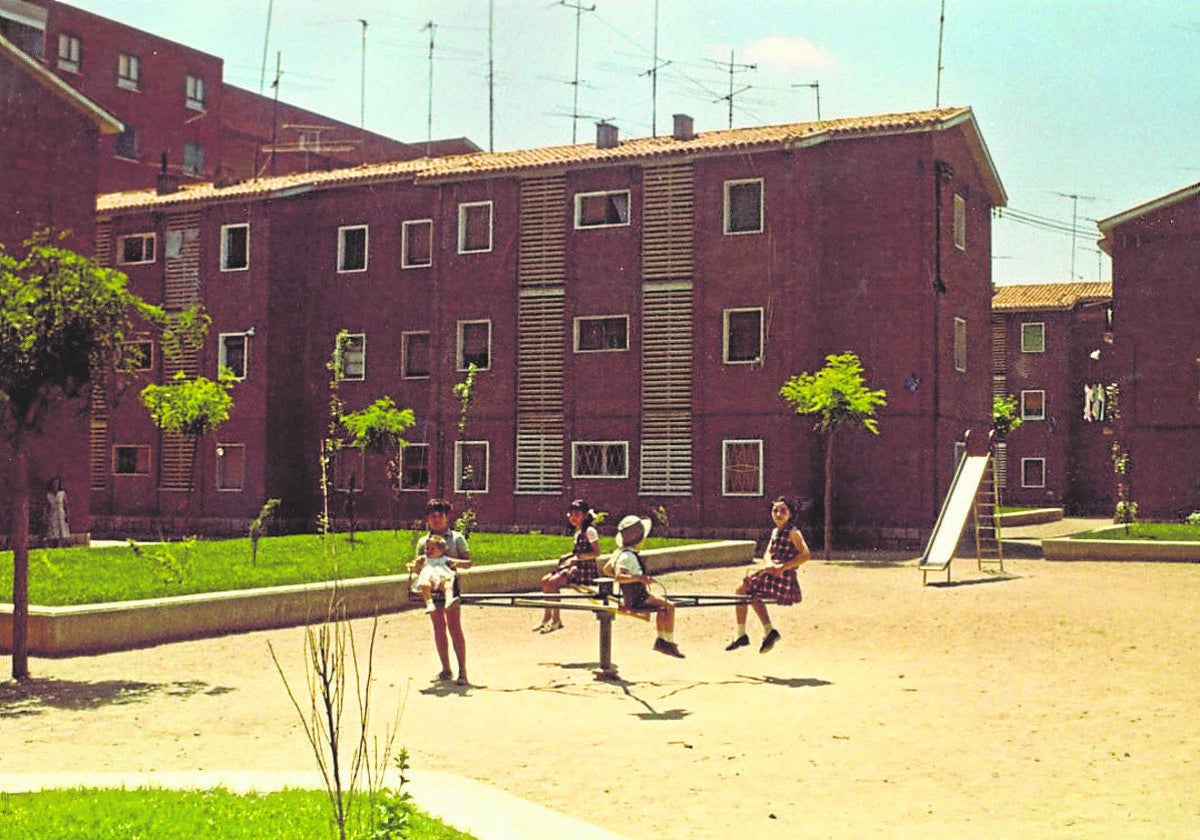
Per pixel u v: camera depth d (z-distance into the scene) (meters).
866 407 31.73
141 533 44.81
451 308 40.22
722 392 36.03
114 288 14.66
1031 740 10.49
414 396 42.16
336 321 43.69
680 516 36.34
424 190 42.28
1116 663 14.63
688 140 38.56
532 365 38.84
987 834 7.69
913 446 35.19
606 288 37.94
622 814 8.17
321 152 66.81
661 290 37.06
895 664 14.82
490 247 39.78
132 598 17.89
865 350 35.88
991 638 16.81
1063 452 62.50
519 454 38.84
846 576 26.34
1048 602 20.64
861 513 35.72
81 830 7.16
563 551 26.95
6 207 31.00
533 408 38.72
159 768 9.64
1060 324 62.78
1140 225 41.41
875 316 35.78
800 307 35.50
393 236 42.78
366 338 43.09
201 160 68.88
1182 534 32.19
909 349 35.38
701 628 18.47
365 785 8.44
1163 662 14.66
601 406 37.78
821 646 16.41
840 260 36.31
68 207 32.50
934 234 35.47
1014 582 24.31
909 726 11.09
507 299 39.31
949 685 13.27
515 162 39.59
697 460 36.25
